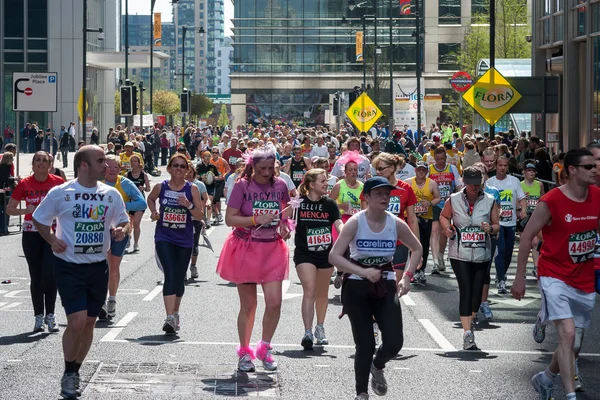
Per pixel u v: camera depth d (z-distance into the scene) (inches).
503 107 1097.4
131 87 2114.9
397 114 2539.4
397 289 353.4
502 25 2962.6
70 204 370.6
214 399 361.4
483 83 1093.1
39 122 3235.7
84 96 1847.9
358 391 338.6
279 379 395.9
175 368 413.4
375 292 340.5
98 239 373.7
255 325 520.4
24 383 382.9
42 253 498.9
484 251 477.4
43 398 359.3
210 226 1141.1
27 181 498.9
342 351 456.4
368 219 347.6
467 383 393.4
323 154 1348.4
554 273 350.9
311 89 4522.6
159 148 2407.7
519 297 358.3
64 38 3245.6
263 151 411.5
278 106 4544.8
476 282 475.8
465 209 483.2
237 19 4512.8
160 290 650.8
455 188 755.4
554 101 1232.2
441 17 4323.3
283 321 538.6
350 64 4512.8
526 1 2940.5
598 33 1417.3
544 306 352.8
